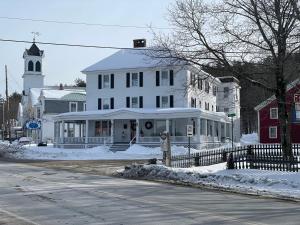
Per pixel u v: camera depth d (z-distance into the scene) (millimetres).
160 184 19875
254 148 28266
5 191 16859
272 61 26219
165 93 54938
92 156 41969
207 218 11273
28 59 99562
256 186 18578
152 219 11109
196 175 21609
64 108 77250
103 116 53219
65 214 11875
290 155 24391
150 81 55875
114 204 13633
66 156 42375
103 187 18406
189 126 28125
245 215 11812
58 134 58156
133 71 56906
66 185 19016
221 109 71688
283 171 21953
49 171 26594
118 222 10719
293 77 27703
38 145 62062
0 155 44656
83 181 20891
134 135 55625
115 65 57812
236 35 26703
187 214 11859
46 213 12062
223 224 10484
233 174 21328
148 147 50000
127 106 57062
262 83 28016
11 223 10695
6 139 92062
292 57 25875
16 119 118125
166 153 26750
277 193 16562
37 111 80125
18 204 13680
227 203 14102
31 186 18531
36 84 99938
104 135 57625
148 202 14102
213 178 20812
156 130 54844
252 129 110125
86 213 12016
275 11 24797
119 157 40656
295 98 20641
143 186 18922
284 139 25750
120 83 57625
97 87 58969
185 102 53906
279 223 10680
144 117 51000
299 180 19109
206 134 54188
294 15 24266
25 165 31688
